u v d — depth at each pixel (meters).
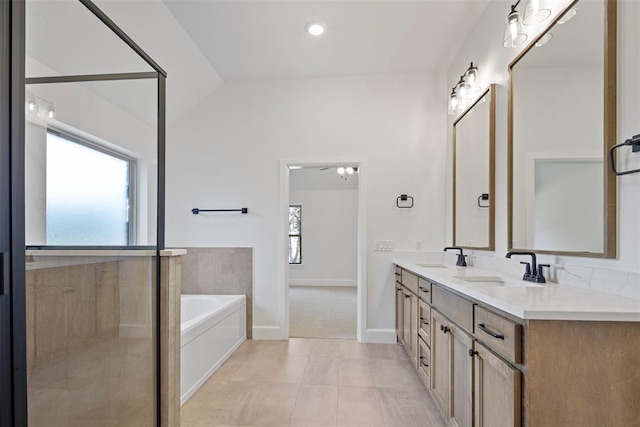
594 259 1.41
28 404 1.33
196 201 3.65
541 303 1.15
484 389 1.35
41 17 1.69
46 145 1.79
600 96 1.37
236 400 2.22
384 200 3.46
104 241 2.25
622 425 1.04
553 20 1.66
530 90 1.88
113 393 1.70
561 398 1.05
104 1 2.13
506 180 2.17
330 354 3.07
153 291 1.79
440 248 3.40
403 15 2.54
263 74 3.47
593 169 1.40
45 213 1.71
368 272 3.44
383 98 3.49
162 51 2.77
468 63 2.81
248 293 3.57
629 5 1.25
